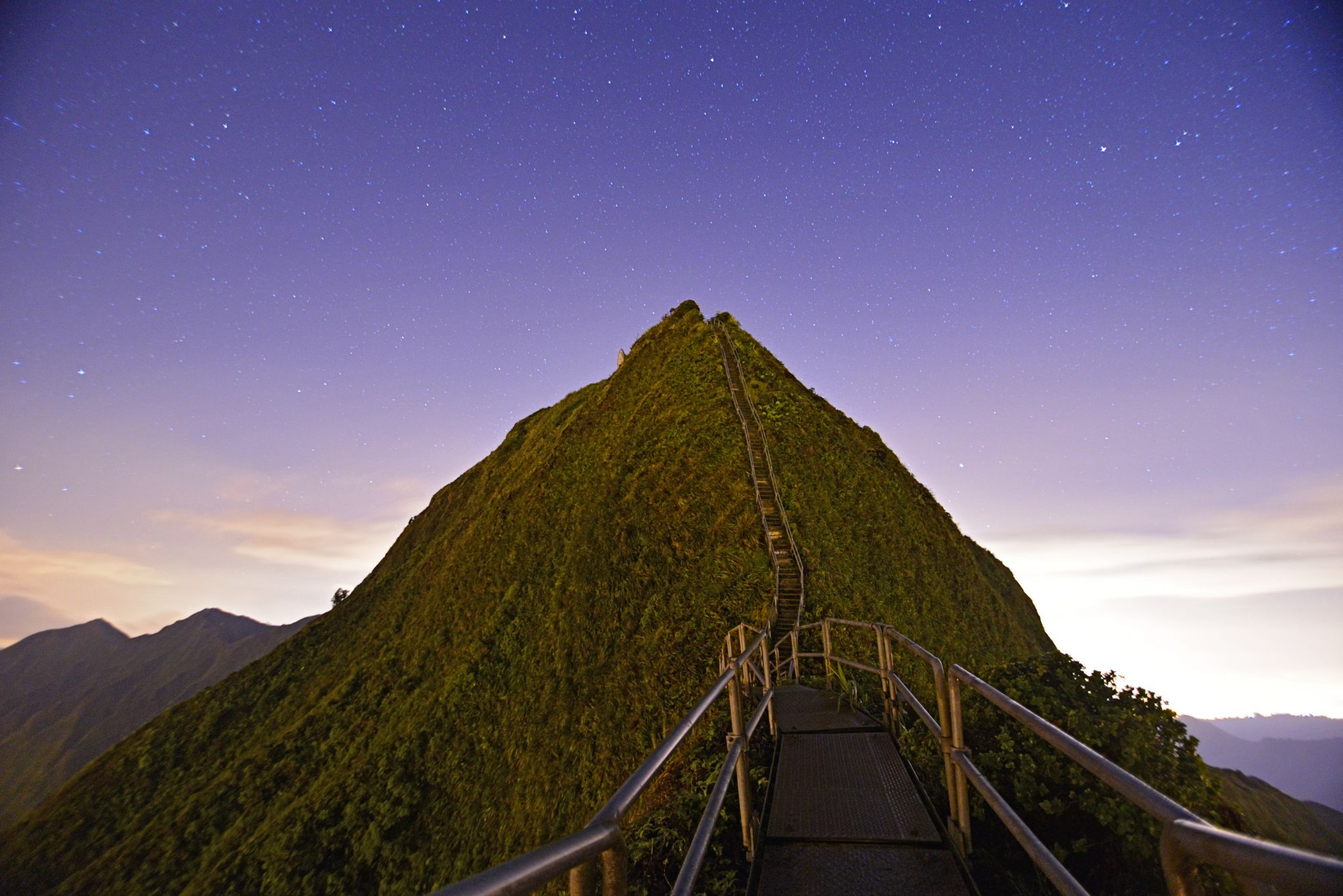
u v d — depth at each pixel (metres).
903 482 38.72
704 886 4.78
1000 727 5.16
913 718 7.11
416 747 29.61
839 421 41.81
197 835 34.53
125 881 33.66
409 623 45.81
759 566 25.31
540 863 1.29
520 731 26.73
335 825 27.59
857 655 19.31
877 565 28.88
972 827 4.71
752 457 32.72
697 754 8.91
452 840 24.73
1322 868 0.93
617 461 39.16
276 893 26.09
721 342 48.12
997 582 43.72
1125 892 4.00
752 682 8.19
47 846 40.31
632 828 6.86
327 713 39.75
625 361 56.22
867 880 3.86
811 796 5.27
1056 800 4.40
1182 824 1.45
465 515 64.56
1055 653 5.38
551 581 34.19
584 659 27.34
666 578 28.52
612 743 22.25
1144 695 4.75
